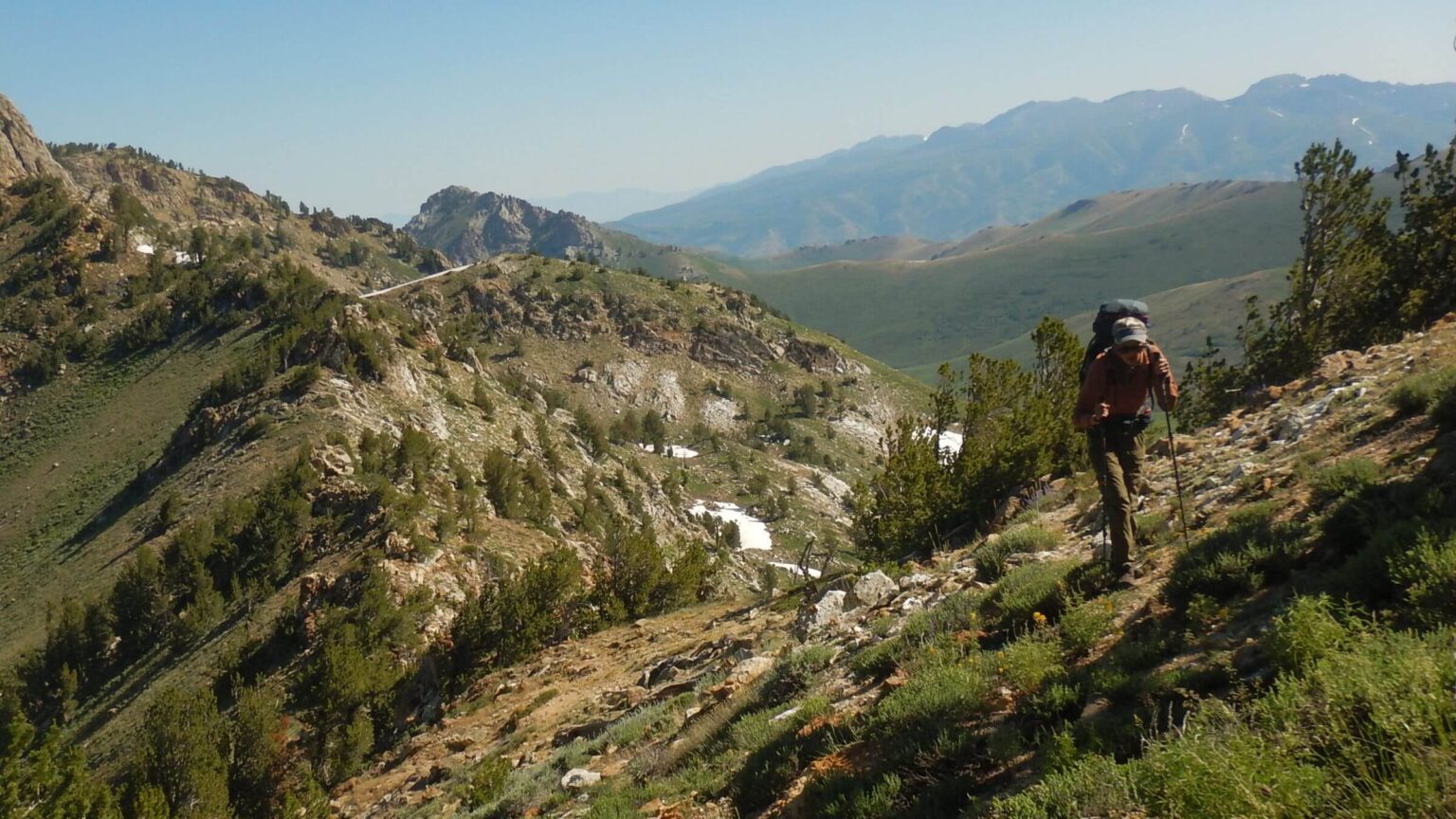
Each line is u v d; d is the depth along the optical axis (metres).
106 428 148.88
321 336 118.12
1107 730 5.25
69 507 126.75
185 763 26.97
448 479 80.00
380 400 104.81
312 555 65.56
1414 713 3.72
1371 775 3.70
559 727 17.62
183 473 98.88
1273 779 3.78
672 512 145.12
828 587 17.12
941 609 9.53
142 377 165.25
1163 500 10.39
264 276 182.88
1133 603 7.21
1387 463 7.38
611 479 130.88
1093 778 4.62
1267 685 4.81
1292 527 6.67
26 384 172.38
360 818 19.03
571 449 134.00
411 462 78.69
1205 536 8.04
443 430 105.44
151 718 27.88
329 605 49.19
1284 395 12.93
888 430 19.38
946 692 6.84
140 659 65.50
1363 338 25.73
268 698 29.53
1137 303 8.14
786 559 166.50
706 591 39.03
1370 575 5.28
